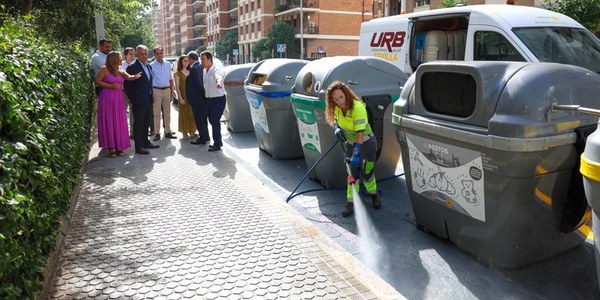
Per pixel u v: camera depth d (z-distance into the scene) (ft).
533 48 21.63
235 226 14.53
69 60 21.49
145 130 27.07
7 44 11.62
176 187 18.92
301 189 20.38
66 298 10.16
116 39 78.38
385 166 20.56
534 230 11.93
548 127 10.78
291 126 24.73
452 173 12.69
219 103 26.40
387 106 19.33
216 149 26.73
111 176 20.79
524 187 11.25
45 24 40.70
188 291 10.50
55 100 13.98
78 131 18.51
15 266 7.55
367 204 18.07
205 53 26.40
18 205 7.50
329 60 19.95
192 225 14.66
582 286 11.53
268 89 23.79
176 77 30.99
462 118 12.11
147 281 10.97
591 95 11.48
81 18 44.68
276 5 194.59
